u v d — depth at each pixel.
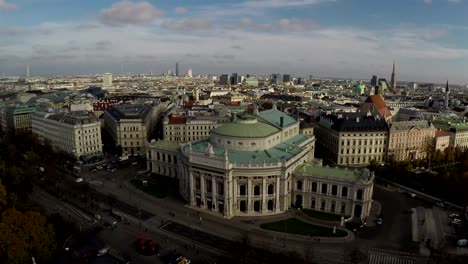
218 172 160.12
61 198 183.62
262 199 163.00
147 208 172.25
